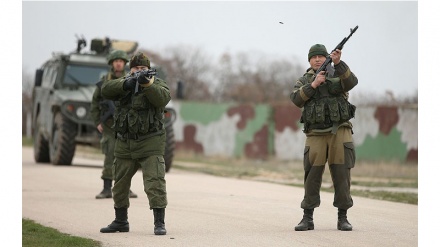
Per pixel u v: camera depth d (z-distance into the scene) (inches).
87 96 1672.0
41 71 1910.7
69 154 1699.1
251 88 4114.2
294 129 2650.1
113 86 775.1
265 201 1076.5
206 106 2903.5
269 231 807.7
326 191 1251.2
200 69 4264.3
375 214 947.3
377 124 2192.4
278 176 1635.1
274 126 2704.2
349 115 794.8
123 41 1814.7
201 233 796.0
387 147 2166.6
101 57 1771.7
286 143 2669.8
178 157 2615.7
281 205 1031.0
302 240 743.7
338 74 784.9
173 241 743.7
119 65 1058.7
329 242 731.4
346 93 801.6
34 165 1764.3
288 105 2672.2
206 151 2898.6
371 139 2206.0
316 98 794.2
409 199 1140.5
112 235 794.8
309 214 811.4
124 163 797.9
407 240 749.3
